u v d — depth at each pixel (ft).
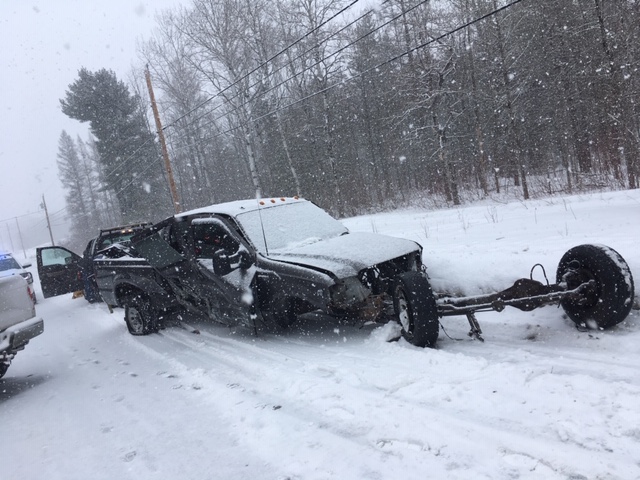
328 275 17.13
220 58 90.94
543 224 32.65
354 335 19.11
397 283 16.62
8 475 12.51
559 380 11.98
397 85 92.27
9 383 21.98
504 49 77.05
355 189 104.78
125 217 136.67
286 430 12.07
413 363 14.87
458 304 16.33
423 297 15.87
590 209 35.91
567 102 87.56
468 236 33.65
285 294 18.70
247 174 119.96
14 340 20.16
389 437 10.78
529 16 85.87
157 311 26.61
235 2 92.07
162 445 12.64
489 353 15.11
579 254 15.28
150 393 16.93
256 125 96.63
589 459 8.73
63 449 13.55
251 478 10.25
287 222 22.40
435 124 85.71
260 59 92.63
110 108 139.23
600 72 74.79
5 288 20.61
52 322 39.06
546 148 102.83
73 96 136.05
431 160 97.66
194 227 22.97
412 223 51.16
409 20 84.38
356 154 119.44
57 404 17.66
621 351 13.50
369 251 18.66
